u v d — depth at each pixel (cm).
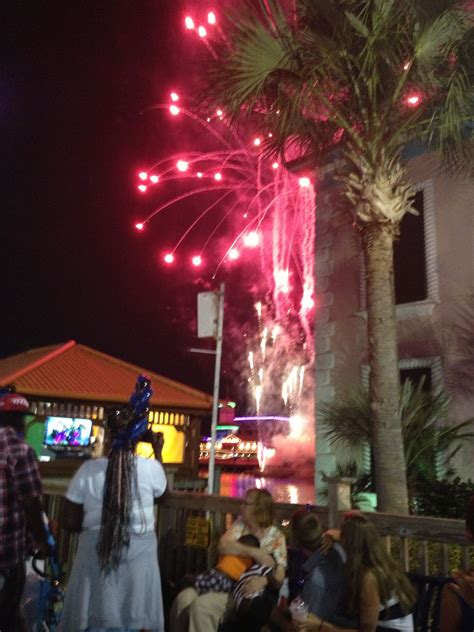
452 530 389
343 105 732
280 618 370
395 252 1033
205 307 750
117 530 312
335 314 1104
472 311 899
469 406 880
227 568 414
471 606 234
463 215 938
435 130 748
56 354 1603
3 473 325
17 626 330
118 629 306
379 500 637
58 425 1397
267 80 710
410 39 668
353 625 314
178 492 574
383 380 662
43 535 336
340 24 686
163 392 1591
